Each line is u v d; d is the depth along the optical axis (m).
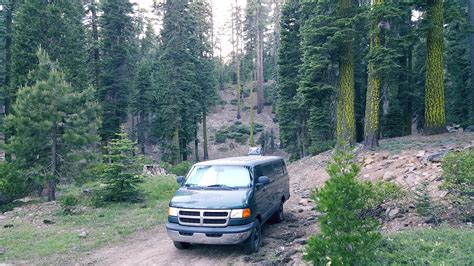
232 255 7.68
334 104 25.08
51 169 15.17
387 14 16.66
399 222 8.44
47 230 10.37
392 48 17.50
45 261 7.82
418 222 8.17
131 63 33.47
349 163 5.69
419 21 21.53
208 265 7.16
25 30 21.31
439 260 5.32
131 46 32.84
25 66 21.25
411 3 18.52
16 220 11.73
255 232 7.87
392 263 5.35
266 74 74.38
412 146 16.47
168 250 8.41
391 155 15.73
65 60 22.20
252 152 16.66
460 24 20.12
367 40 25.67
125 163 15.23
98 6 30.88
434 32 18.67
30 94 14.42
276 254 7.43
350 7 19.98
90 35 30.44
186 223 7.51
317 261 5.08
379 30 16.84
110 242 9.31
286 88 31.34
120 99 31.09
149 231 10.48
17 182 14.40
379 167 14.78
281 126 32.97
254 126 55.38
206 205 7.46
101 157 16.00
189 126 38.41
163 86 36.06
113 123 30.14
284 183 11.45
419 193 9.66
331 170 5.41
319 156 24.02
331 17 19.91
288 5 30.58
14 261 7.82
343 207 5.19
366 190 6.23
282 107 31.45
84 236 9.71
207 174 8.87
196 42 39.91
